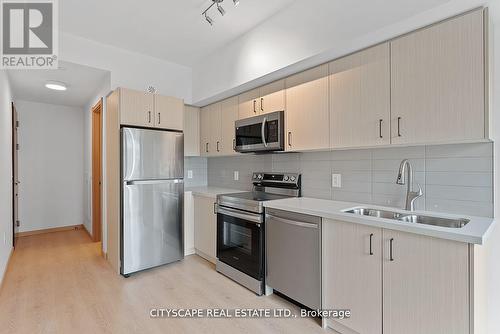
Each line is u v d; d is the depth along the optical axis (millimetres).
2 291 2420
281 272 2195
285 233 2152
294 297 2092
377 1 1686
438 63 1581
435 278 1376
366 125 1914
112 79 3031
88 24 2564
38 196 4527
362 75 1938
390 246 1543
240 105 3055
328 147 2156
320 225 1907
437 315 1370
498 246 1629
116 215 2834
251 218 2428
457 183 1757
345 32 1845
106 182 3209
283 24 2301
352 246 1727
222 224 2816
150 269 2936
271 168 3080
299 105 2383
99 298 2297
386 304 1564
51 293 2383
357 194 2283
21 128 4371
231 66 2916
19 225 4336
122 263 2713
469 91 1474
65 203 4801
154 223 2916
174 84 3531
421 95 1648
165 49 3123
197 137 3752
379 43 1862
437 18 1567
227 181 3732
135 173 2773
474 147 1690
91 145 4156
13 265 3041
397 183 1874
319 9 2006
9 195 3215
